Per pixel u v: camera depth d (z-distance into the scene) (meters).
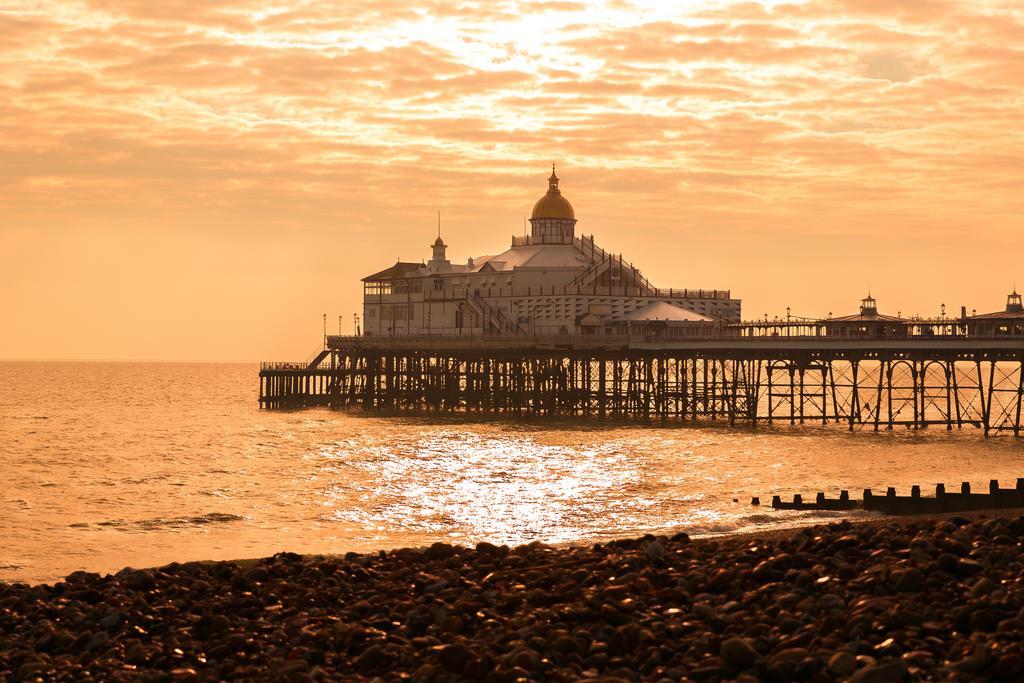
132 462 104.88
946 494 66.38
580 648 33.28
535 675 31.61
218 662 35.66
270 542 62.75
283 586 43.25
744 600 36.62
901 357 121.94
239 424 152.00
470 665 32.19
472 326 168.38
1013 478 86.00
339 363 185.38
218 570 46.91
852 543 43.31
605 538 60.91
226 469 97.81
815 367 134.25
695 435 121.31
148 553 59.88
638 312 156.12
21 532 66.25
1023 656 29.67
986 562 39.28
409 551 49.91
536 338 145.38
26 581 53.03
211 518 71.00
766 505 71.50
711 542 47.91
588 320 153.00
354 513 72.31
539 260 164.75
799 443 112.06
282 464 100.69
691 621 35.00
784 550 43.62
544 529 65.00
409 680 32.41
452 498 77.94
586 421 142.25
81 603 42.38
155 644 37.31
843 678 29.81
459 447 111.75
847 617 33.69
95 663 35.88
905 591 36.50
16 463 104.50
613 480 85.94
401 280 183.38
